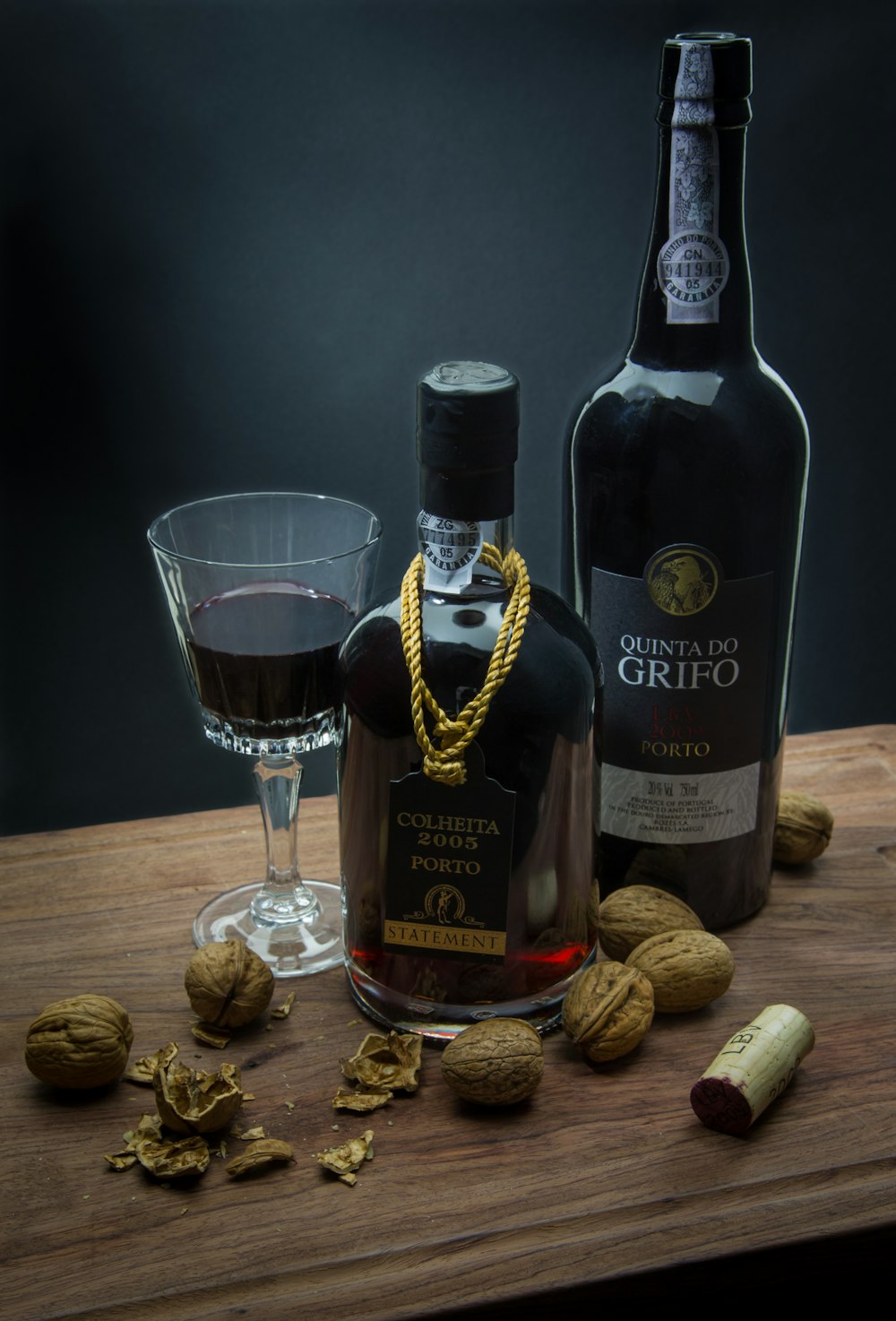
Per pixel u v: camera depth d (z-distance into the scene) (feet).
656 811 2.51
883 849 2.77
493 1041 2.26
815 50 4.01
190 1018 2.44
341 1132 2.27
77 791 4.36
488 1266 2.11
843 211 4.16
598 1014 2.30
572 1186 2.19
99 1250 2.12
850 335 4.28
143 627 4.41
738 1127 2.24
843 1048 2.38
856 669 4.54
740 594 2.41
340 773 2.40
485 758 2.28
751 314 2.40
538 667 2.30
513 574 2.31
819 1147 2.24
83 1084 2.29
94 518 4.29
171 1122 2.23
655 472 2.36
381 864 2.35
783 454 2.38
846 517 4.43
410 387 4.33
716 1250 2.12
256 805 2.92
